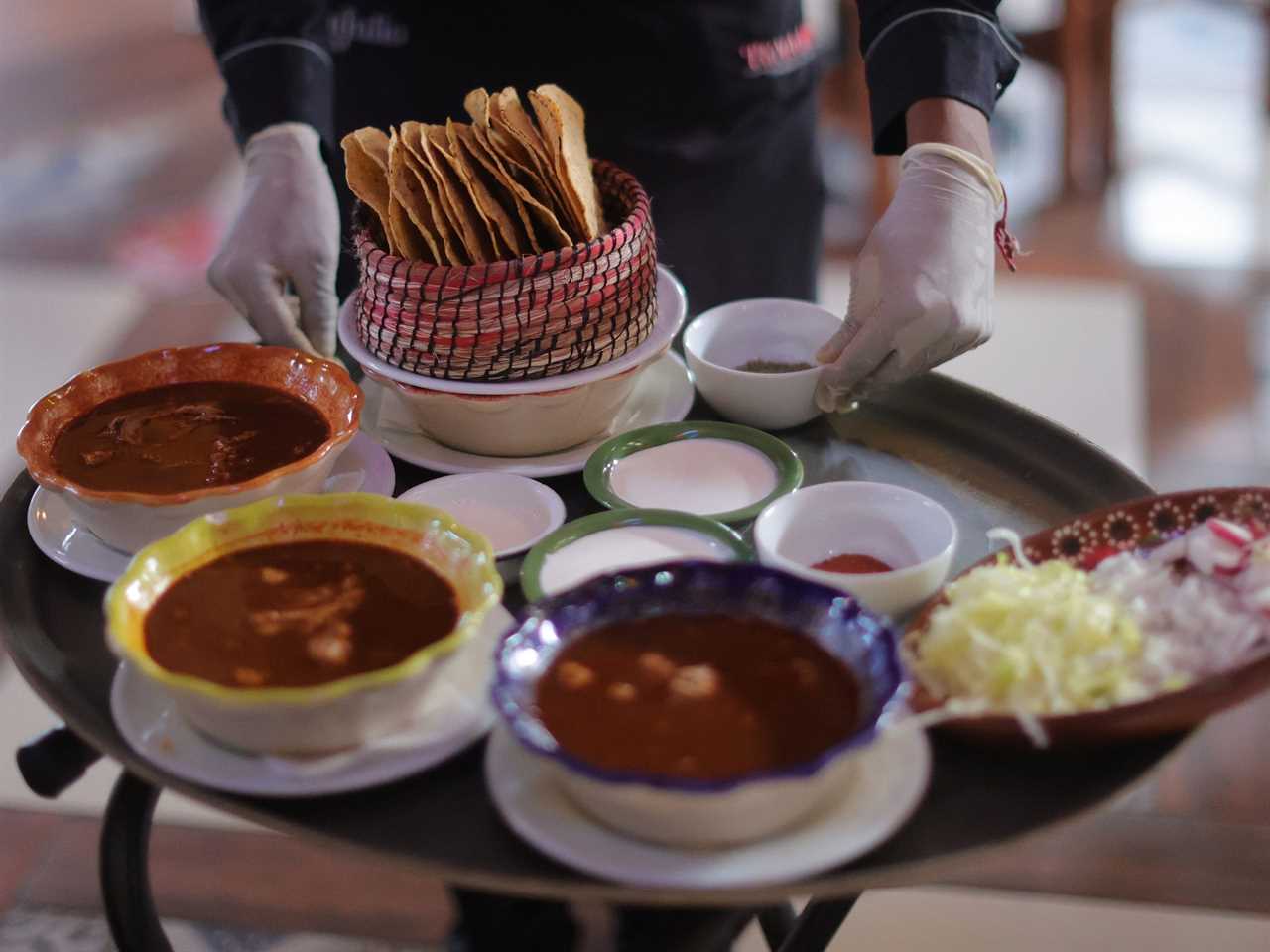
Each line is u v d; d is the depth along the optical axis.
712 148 1.53
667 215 1.55
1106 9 3.23
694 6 1.46
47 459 0.98
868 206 3.32
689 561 0.79
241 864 1.67
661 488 1.05
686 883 0.69
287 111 1.37
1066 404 2.56
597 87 1.49
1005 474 1.09
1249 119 3.66
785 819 0.70
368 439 1.10
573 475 1.09
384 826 0.75
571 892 0.70
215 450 0.99
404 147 1.00
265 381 1.07
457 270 0.97
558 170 0.99
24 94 4.04
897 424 1.15
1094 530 0.93
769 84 1.54
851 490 0.97
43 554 1.01
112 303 2.89
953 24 1.23
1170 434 2.46
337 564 0.85
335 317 1.35
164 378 1.07
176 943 1.57
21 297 2.90
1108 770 0.77
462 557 0.83
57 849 1.70
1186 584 0.85
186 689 0.73
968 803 0.76
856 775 0.74
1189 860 1.64
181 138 3.73
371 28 1.49
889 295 1.12
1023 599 0.82
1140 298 2.88
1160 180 3.38
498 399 1.02
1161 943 1.54
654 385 1.19
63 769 0.94
